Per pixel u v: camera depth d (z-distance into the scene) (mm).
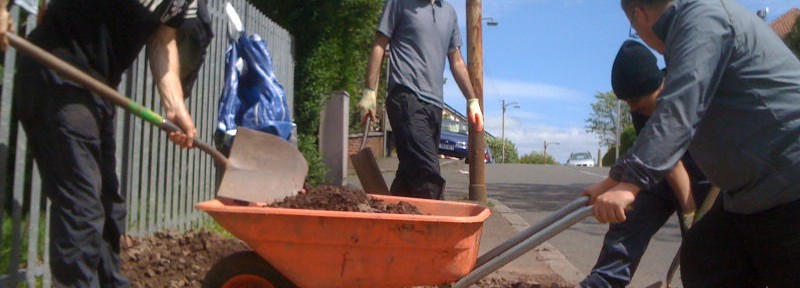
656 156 2996
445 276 3973
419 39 6012
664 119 3004
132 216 6098
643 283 6586
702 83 2998
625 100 4422
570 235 9266
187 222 7262
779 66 3127
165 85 3961
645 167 3010
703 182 4508
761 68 3102
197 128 7438
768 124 3105
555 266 6863
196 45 4180
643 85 4297
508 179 21094
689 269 3594
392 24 6082
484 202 11195
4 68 4363
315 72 12383
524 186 18188
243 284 4137
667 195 4688
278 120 7348
